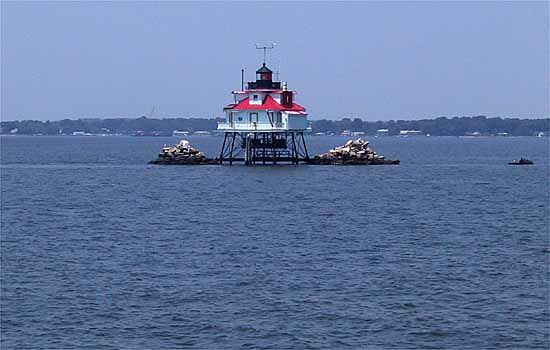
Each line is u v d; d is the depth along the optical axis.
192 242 148.75
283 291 112.94
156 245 145.62
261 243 147.62
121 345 92.81
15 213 191.12
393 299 109.25
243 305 106.38
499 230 165.00
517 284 117.12
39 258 133.62
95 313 103.06
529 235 158.62
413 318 101.56
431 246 145.62
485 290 113.88
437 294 111.81
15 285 115.44
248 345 92.94
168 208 199.00
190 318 101.38
